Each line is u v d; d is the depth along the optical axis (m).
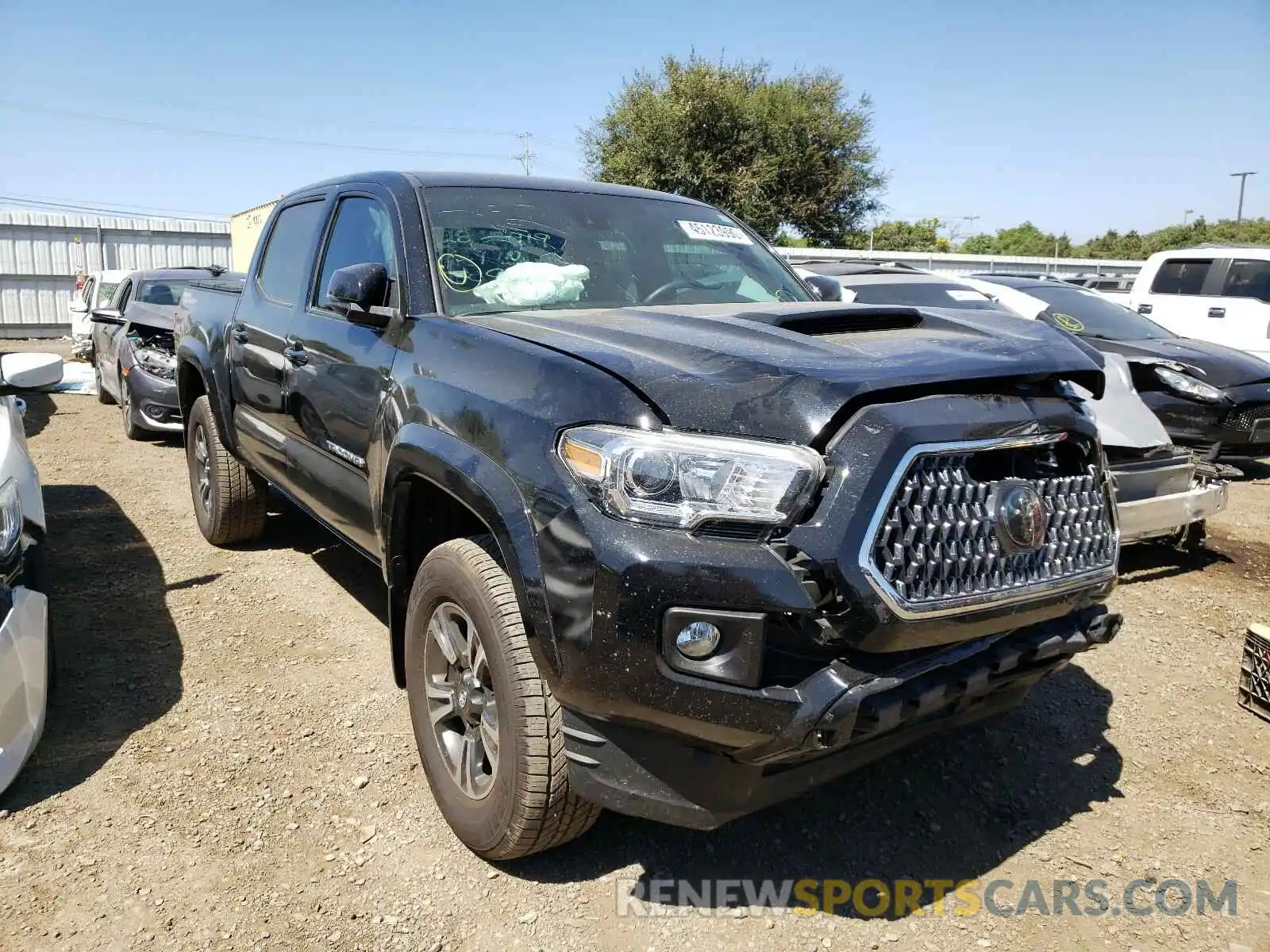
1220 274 11.02
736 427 2.12
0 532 3.03
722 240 4.04
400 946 2.39
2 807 2.92
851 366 2.21
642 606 2.06
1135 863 2.78
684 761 2.21
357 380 3.30
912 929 2.49
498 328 2.81
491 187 3.68
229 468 5.14
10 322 27.77
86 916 2.47
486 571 2.51
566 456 2.24
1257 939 2.46
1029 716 3.68
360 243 3.73
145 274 11.09
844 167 31.67
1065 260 27.23
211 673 3.87
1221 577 5.41
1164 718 3.68
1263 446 7.52
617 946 2.40
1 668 2.93
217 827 2.85
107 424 10.48
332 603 4.66
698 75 30.53
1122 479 4.73
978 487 2.24
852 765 2.43
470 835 2.65
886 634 2.07
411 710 2.92
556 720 2.38
